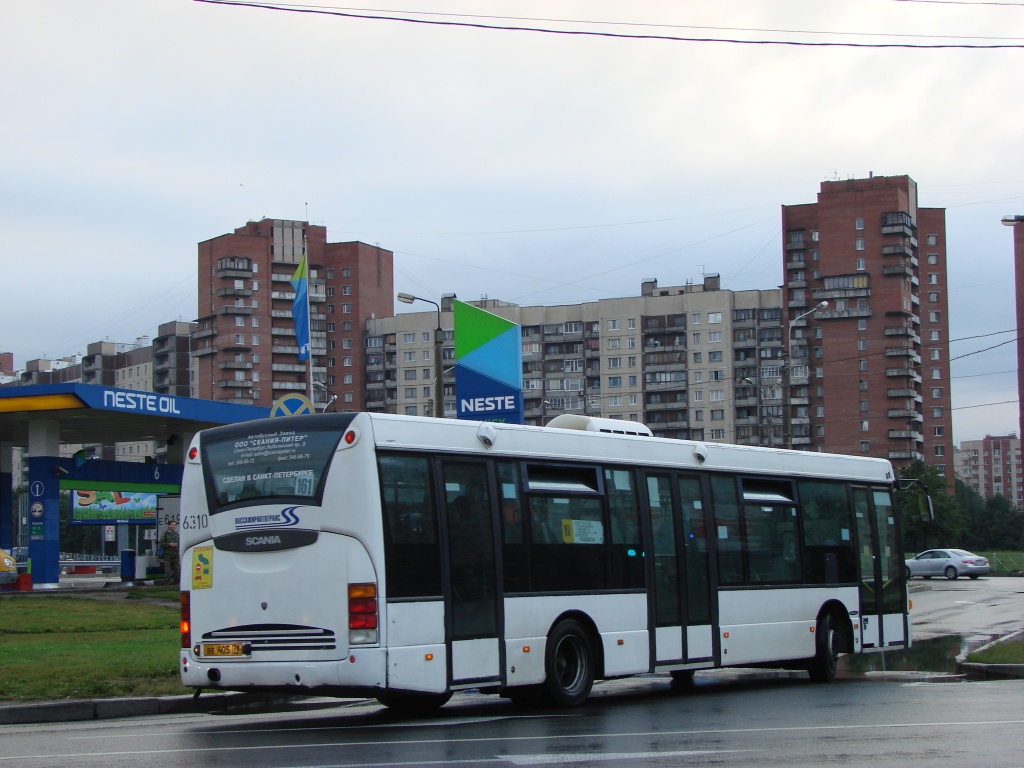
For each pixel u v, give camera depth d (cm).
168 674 1572
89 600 3006
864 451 11812
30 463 3734
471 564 1259
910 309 12081
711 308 12119
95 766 888
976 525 14250
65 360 17775
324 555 1171
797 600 1725
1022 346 10825
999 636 2648
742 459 1686
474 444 1299
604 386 12306
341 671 1143
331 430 1196
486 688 1318
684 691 1639
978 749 965
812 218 12506
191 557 1249
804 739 1036
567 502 1397
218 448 1255
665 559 1524
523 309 12631
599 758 919
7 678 1475
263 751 975
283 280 13438
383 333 13312
